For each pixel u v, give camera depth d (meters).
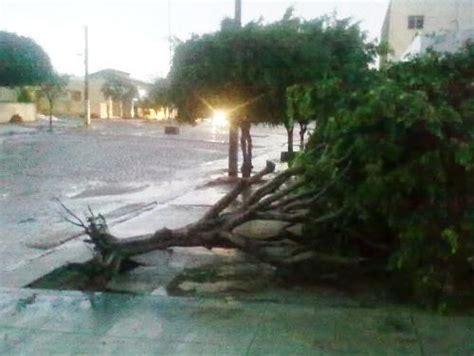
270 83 11.45
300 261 6.65
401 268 6.06
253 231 9.12
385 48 12.60
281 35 11.57
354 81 7.38
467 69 6.48
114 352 4.77
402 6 29.14
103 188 15.53
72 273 6.96
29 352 4.77
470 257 5.68
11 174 18.00
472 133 5.71
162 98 13.39
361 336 5.11
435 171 5.70
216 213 6.99
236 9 15.19
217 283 6.80
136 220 10.86
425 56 6.76
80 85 68.31
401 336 5.12
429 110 5.51
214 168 20.97
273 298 6.24
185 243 6.96
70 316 5.58
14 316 5.57
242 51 11.60
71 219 10.93
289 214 6.81
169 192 14.88
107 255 6.93
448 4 25.52
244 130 14.95
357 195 6.17
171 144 32.69
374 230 6.66
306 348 4.85
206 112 12.77
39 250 8.46
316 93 6.66
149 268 7.38
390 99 5.65
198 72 11.87
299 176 7.10
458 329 5.29
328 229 6.87
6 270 7.26
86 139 34.44
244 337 5.07
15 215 11.34
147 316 5.58
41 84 43.47
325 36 12.05
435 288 5.83
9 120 50.69
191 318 5.53
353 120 5.81
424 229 5.82
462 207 5.83
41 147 28.14
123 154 25.91
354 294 6.38
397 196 5.94
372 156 5.94
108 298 6.11
